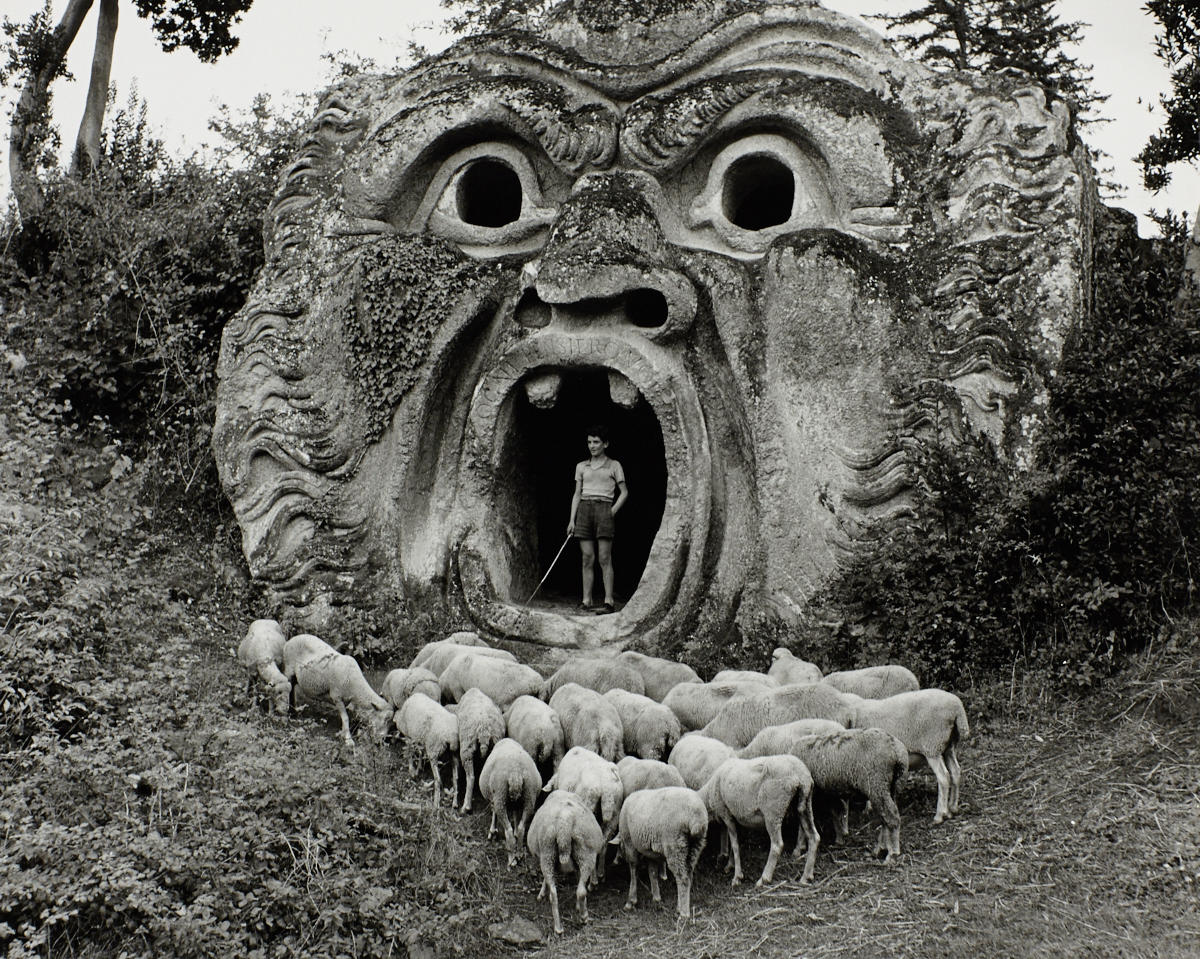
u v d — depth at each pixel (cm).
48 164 1623
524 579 1261
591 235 1144
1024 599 970
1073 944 656
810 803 748
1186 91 1391
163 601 1119
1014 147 1096
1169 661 923
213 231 1528
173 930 668
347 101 1291
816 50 1145
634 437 1476
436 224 1239
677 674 973
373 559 1208
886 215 1102
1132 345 1059
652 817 729
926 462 1035
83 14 1748
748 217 1276
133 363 1437
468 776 855
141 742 827
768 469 1102
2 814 718
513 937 725
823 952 671
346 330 1220
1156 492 973
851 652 1033
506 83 1208
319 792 809
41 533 1025
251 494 1242
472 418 1192
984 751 879
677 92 1168
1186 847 727
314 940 705
